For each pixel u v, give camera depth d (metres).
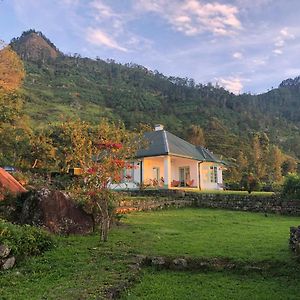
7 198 12.84
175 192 25.45
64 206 12.55
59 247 10.27
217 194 23.91
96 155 12.69
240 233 13.38
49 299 6.34
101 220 12.42
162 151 29.56
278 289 7.74
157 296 7.15
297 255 9.65
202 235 12.75
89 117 71.50
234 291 7.59
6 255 8.47
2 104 27.53
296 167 61.31
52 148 30.64
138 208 20.14
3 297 6.49
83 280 7.52
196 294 7.34
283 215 20.36
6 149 28.95
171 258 9.33
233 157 57.56
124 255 9.53
